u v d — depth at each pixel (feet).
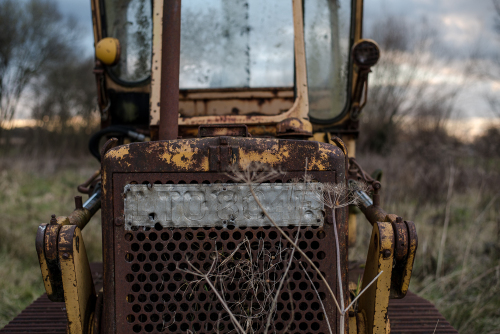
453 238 16.01
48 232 5.31
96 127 66.33
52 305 8.72
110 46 8.19
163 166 5.17
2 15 57.26
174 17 6.10
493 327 10.12
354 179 8.64
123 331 5.22
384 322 5.55
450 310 10.97
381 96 54.44
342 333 4.88
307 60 9.36
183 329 5.27
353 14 9.42
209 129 5.65
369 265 5.87
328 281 5.30
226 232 5.29
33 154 42.22
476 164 26.99
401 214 19.53
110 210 5.22
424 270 13.64
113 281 5.21
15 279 13.24
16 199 24.39
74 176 36.96
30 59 60.23
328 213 5.26
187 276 5.37
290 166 5.24
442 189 22.34
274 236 5.32
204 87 7.82
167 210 5.16
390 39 54.85
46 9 61.52
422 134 43.93
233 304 5.21
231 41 7.87
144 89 9.27
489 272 12.59
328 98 9.56
